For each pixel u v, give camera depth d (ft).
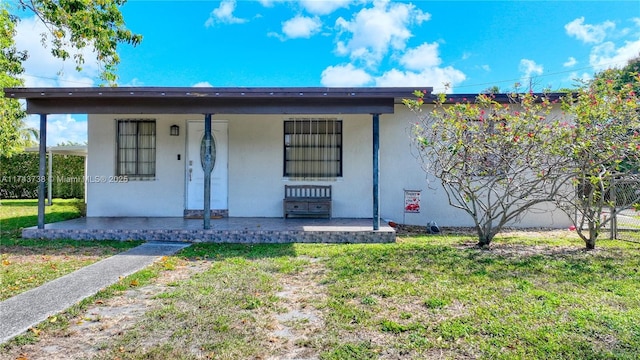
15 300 12.53
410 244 21.66
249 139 30.14
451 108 21.16
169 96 22.18
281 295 13.07
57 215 36.09
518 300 12.16
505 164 20.17
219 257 18.94
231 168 30.14
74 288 13.83
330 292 13.21
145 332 10.03
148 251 20.44
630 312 11.07
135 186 30.01
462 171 20.58
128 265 17.35
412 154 29.81
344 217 29.94
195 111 23.24
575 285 13.80
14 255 19.36
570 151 18.75
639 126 18.29
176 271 16.39
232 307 11.87
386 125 30.12
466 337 9.59
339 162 30.19
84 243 22.57
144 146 30.27
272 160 30.14
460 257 18.04
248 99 23.03
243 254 19.60
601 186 20.06
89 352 8.98
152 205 30.09
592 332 9.73
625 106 18.35
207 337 9.77
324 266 16.89
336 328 10.31
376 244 22.27
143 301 12.51
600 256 18.26
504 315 10.94
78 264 17.51
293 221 27.68
